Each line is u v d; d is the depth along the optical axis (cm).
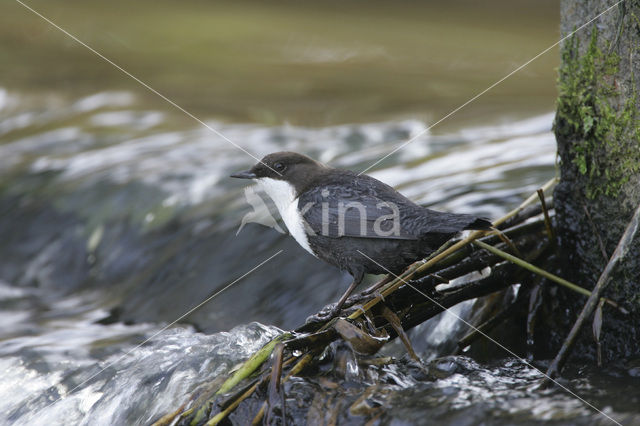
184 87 2105
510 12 4003
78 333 984
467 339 717
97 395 748
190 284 1044
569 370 640
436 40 3064
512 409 548
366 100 1916
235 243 1059
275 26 3344
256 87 2100
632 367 617
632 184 632
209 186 1248
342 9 4025
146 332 966
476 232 691
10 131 1742
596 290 611
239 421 588
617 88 629
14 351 901
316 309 898
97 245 1243
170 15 3500
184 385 692
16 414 770
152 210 1231
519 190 970
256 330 761
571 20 657
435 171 1141
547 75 2227
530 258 717
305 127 1622
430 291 700
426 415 549
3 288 1259
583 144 664
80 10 3428
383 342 621
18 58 2444
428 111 1759
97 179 1357
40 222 1334
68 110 1850
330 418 569
